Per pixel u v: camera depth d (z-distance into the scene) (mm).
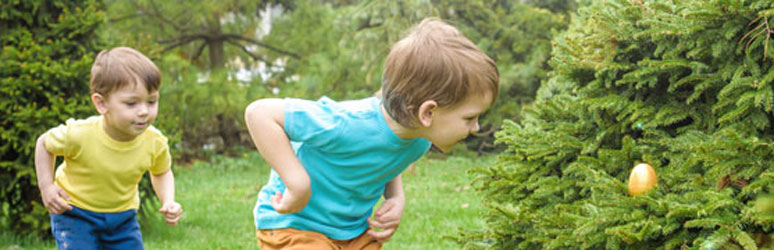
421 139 2305
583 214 2744
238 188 10875
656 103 2873
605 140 3033
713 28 2643
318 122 2182
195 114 13469
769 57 2576
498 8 15586
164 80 13078
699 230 2436
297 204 2189
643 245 2490
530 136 3189
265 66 15555
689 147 2555
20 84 5688
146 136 3455
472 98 2064
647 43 2906
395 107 2119
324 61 14289
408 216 7594
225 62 15812
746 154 2420
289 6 15461
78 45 6148
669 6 2791
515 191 3195
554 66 3180
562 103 3271
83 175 3379
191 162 15102
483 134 14891
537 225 2961
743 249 2307
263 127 2186
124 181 3445
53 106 5730
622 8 2941
